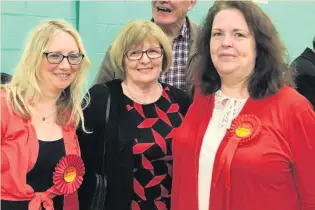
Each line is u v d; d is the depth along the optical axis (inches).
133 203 69.7
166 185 71.1
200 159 62.0
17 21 98.8
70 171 63.3
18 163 59.7
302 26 135.9
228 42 60.2
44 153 61.8
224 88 64.9
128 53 72.2
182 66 92.2
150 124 71.5
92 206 68.0
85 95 72.3
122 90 73.9
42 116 64.5
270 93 60.1
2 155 59.8
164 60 75.7
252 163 56.8
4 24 97.6
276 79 60.7
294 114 57.4
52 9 102.3
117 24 110.1
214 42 62.5
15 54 99.3
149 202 70.1
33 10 100.2
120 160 69.2
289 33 133.5
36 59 62.0
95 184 68.4
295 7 133.0
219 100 64.6
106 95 72.3
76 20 105.4
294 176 58.9
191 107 68.9
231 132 59.9
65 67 62.5
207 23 65.9
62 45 62.3
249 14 60.5
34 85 62.6
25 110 62.2
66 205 64.8
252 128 58.5
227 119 61.8
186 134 65.5
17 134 60.8
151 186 69.9
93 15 106.8
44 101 65.1
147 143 69.7
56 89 64.5
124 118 71.2
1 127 60.5
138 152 69.2
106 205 69.2
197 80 69.0
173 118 73.0
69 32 63.7
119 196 68.8
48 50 61.7
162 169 70.6
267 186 57.1
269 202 57.2
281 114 58.2
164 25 91.2
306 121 56.9
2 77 77.9
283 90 60.4
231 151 58.4
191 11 117.6
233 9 61.6
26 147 60.6
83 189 69.9
